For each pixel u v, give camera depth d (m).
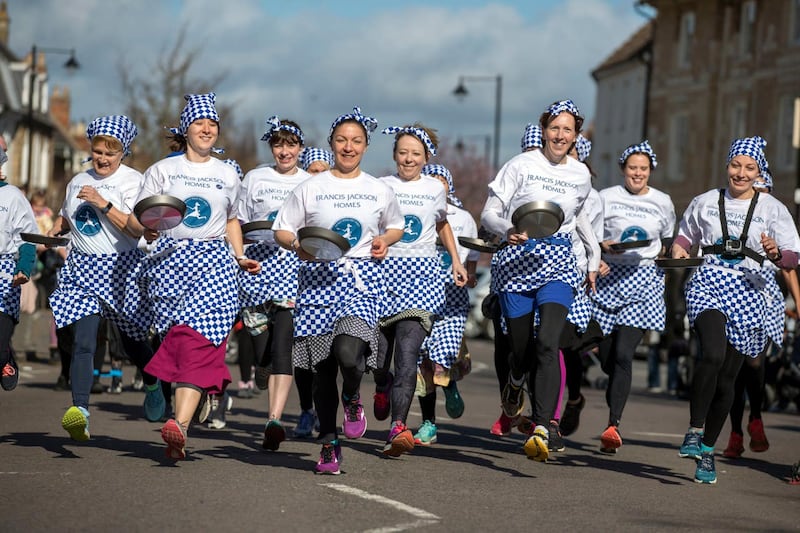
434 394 12.07
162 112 49.03
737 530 8.08
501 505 8.56
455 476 9.82
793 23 43.62
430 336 12.17
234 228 10.20
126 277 10.46
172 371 9.41
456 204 13.03
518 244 10.04
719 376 10.38
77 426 9.73
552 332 10.07
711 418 10.26
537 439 9.81
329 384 9.46
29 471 9.16
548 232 9.79
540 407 10.02
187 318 9.50
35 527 7.21
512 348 10.62
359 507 8.17
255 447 11.03
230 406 14.55
